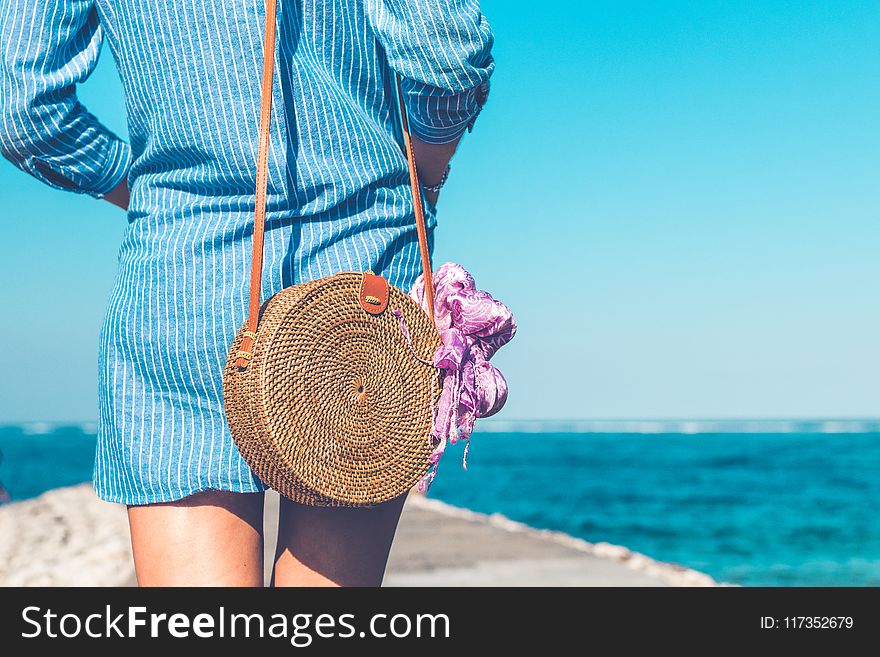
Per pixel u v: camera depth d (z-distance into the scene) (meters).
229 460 1.47
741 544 28.47
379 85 1.63
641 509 43.16
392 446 1.49
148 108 1.54
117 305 1.53
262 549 1.56
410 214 1.64
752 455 94.69
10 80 1.59
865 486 54.41
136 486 1.48
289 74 1.50
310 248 1.49
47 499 16.80
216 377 1.47
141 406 1.49
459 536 8.21
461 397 1.53
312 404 1.41
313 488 1.41
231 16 1.48
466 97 1.57
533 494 53.72
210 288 1.46
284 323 1.39
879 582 19.12
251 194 1.49
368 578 1.57
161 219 1.51
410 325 1.53
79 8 1.62
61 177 1.67
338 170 1.52
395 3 1.51
